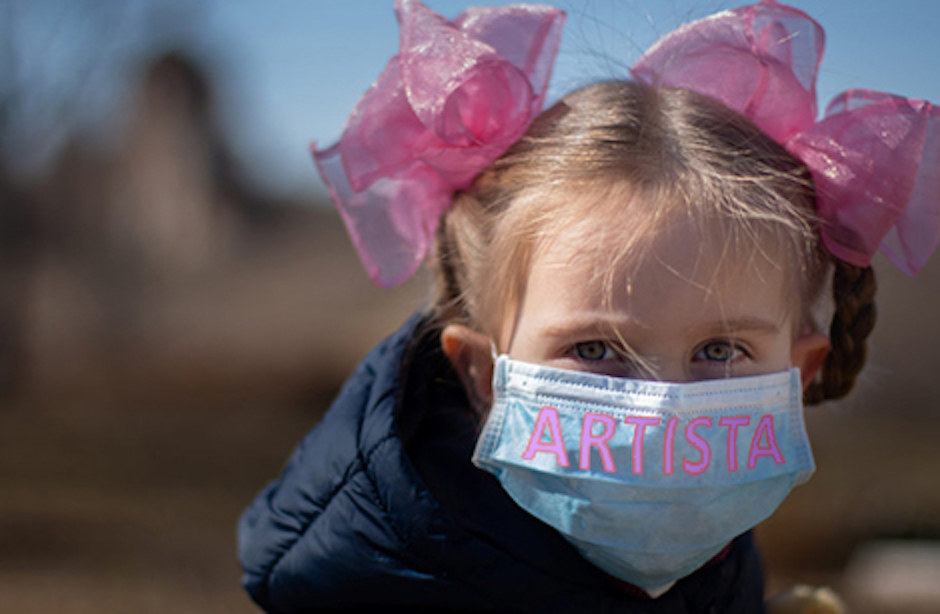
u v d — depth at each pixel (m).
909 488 8.42
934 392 12.73
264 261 19.47
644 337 1.37
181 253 18.62
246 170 20.98
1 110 13.26
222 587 5.89
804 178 1.53
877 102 1.53
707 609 1.57
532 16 1.64
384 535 1.52
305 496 1.61
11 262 14.16
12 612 5.16
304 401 14.05
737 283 1.38
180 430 11.97
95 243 17.66
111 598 5.52
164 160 19.11
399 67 1.58
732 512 1.39
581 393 1.39
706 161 1.40
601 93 1.54
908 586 6.51
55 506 7.93
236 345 15.69
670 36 1.63
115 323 16.67
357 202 1.69
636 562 1.40
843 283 1.59
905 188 1.50
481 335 1.57
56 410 12.94
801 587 1.91
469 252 1.57
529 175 1.47
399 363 1.64
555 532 1.51
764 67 1.55
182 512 8.08
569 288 1.39
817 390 1.67
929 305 13.10
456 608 1.51
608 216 1.38
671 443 1.36
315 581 1.57
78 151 17.42
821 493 8.03
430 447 1.60
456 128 1.52
